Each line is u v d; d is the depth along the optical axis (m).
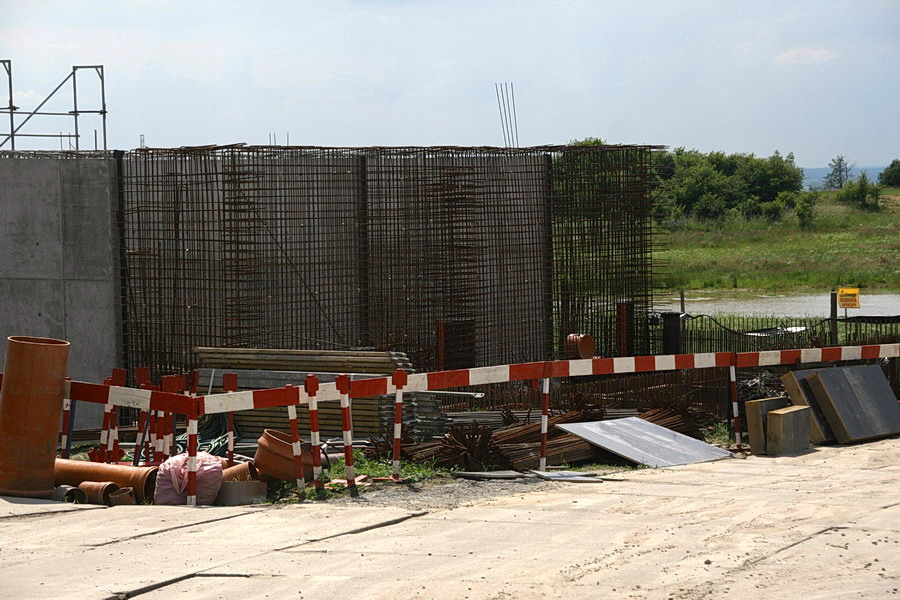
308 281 17.75
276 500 10.16
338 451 12.87
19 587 6.57
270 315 17.56
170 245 17.34
